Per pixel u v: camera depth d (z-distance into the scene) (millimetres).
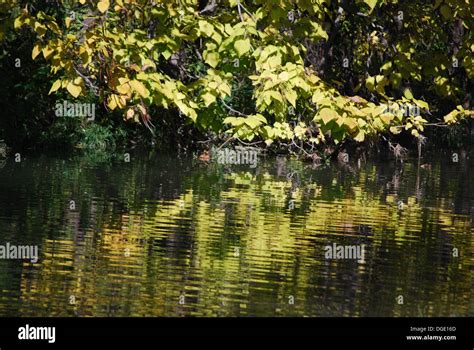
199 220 15508
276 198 18375
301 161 26344
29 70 26453
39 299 10781
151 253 13016
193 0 15289
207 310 10648
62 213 15648
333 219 16141
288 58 13977
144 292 11180
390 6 24719
